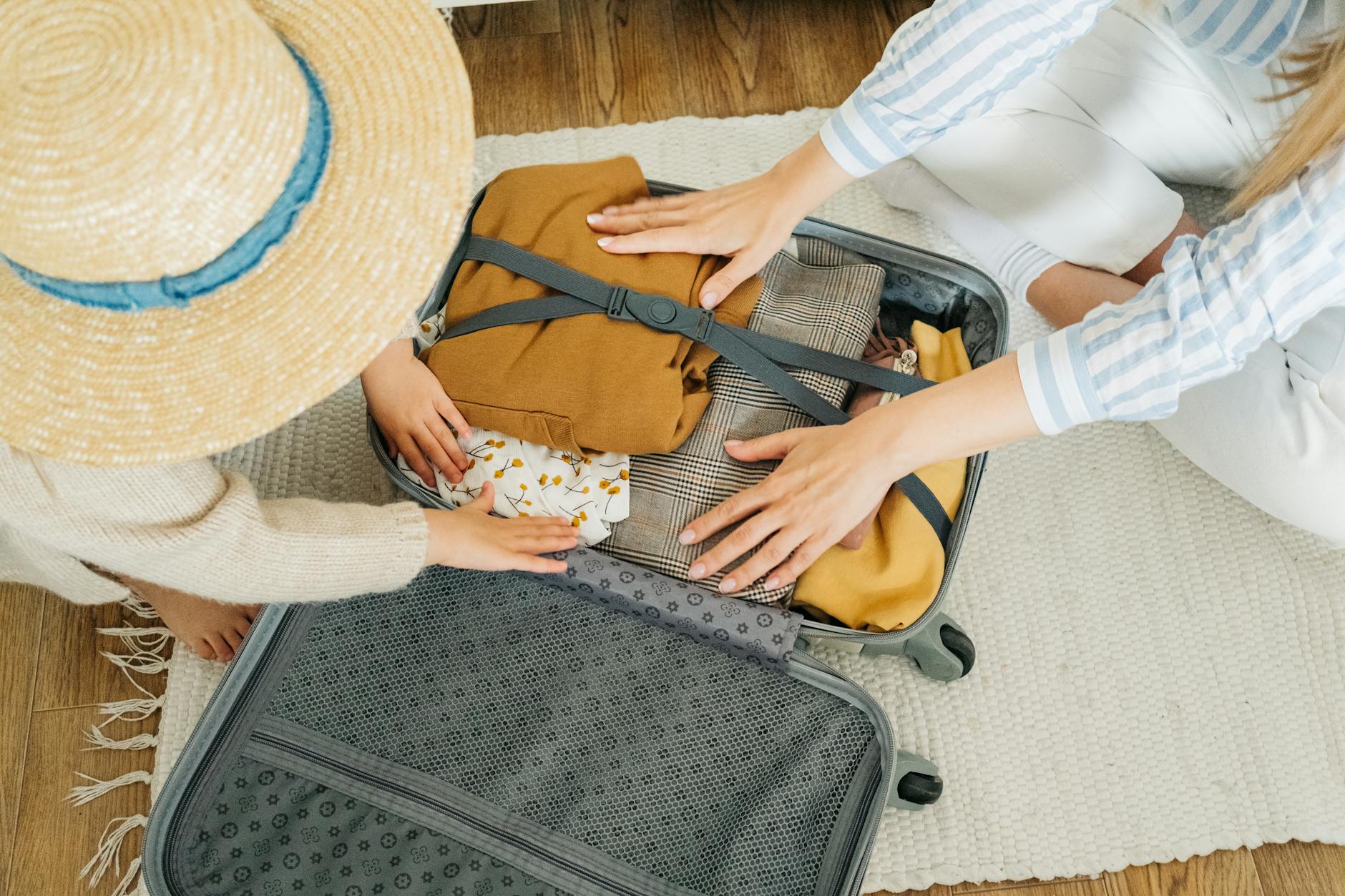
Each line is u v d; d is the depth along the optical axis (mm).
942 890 968
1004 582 1095
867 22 1420
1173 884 976
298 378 539
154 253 480
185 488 660
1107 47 1045
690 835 797
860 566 894
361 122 553
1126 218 1052
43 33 462
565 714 823
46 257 478
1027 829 985
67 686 1032
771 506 826
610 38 1401
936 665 996
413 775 799
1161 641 1070
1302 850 991
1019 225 1119
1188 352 697
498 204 942
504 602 856
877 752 825
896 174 1216
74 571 894
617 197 961
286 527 726
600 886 782
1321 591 1092
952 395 782
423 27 567
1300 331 948
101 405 535
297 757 800
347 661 832
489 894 775
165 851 775
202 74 457
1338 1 840
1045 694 1043
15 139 454
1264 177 712
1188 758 1020
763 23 1413
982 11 774
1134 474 1148
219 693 809
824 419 879
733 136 1327
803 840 804
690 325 871
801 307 958
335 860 779
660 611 833
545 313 869
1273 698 1047
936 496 905
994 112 1052
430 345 944
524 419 844
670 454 885
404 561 778
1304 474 936
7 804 983
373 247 541
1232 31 920
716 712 832
